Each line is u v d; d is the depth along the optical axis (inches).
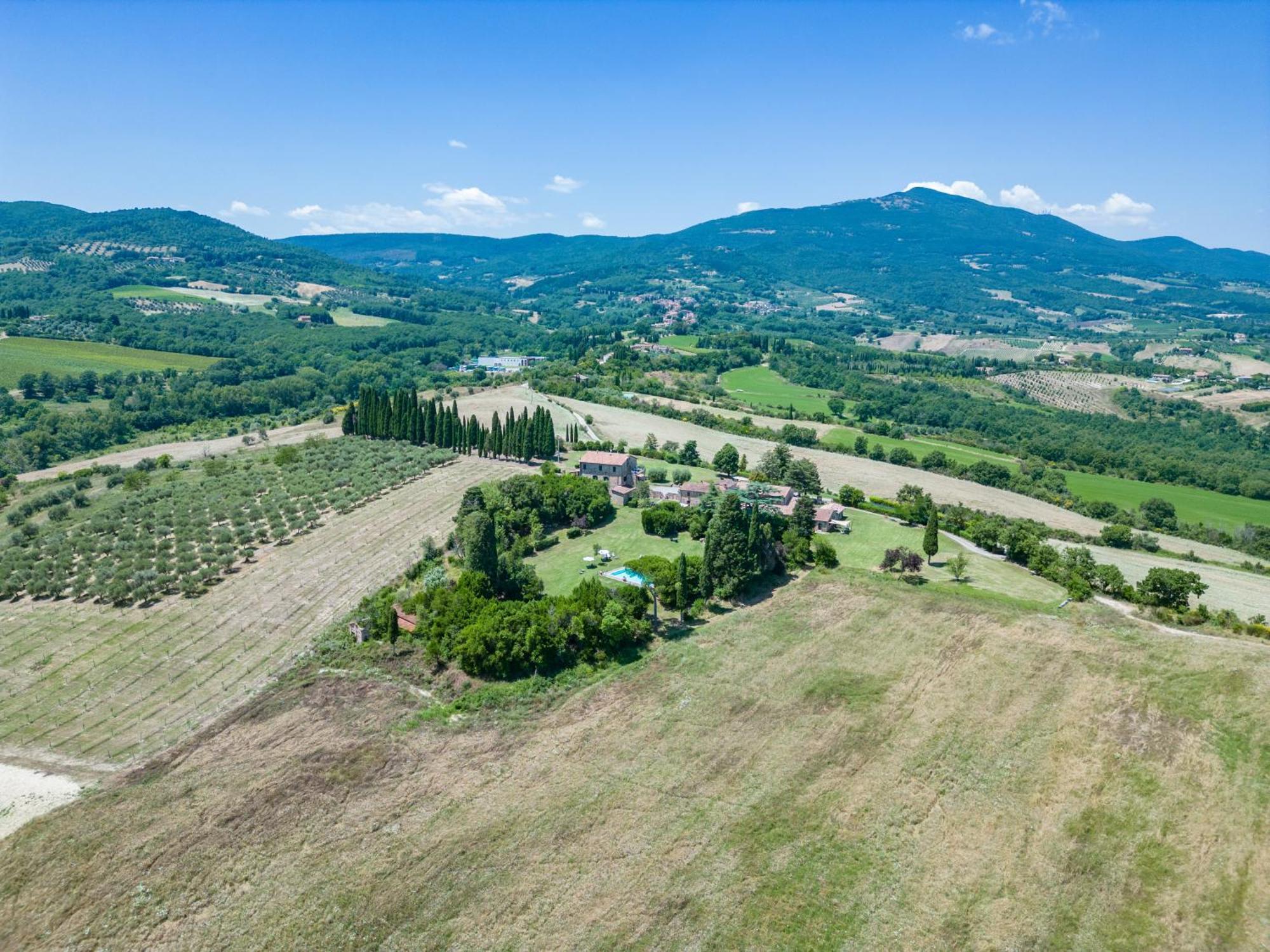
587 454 5871.1
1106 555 4699.8
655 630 3417.8
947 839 2119.8
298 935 1822.1
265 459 6318.9
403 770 2444.6
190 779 2421.3
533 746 2568.9
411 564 4183.1
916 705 2763.3
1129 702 2714.1
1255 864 2006.6
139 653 3284.9
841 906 1893.5
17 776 2487.7
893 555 4106.8
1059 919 1859.0
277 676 3090.6
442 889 1950.1
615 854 2064.5
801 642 3260.3
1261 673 2805.1
